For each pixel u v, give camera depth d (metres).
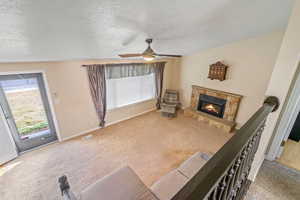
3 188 2.28
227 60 4.01
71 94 3.31
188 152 3.23
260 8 1.82
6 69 2.44
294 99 2.09
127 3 1.29
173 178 1.95
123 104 4.46
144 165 2.84
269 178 2.18
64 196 1.46
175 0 1.40
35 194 2.20
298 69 1.98
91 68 3.38
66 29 1.58
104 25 1.65
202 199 0.49
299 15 1.31
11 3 0.98
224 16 1.99
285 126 2.29
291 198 1.90
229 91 4.15
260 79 3.57
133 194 1.64
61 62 3.00
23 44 1.75
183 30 2.31
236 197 1.41
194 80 4.94
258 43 3.42
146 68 4.63
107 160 2.92
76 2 1.13
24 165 2.71
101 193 1.63
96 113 3.84
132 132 3.94
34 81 2.87
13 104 2.75
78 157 2.96
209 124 4.43
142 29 1.98
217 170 0.61
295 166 2.43
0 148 2.64
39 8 1.10
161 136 3.79
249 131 0.92
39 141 3.22
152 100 5.32
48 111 3.18
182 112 5.31
